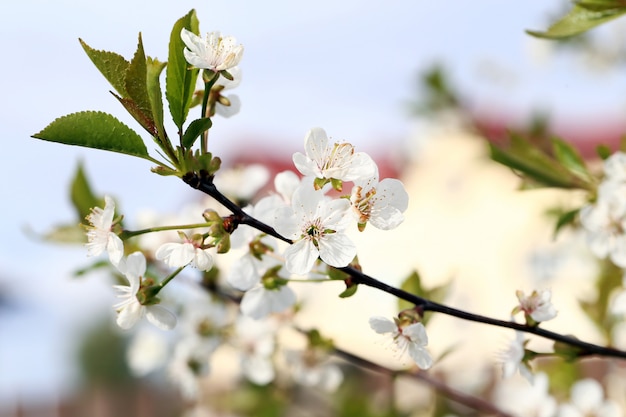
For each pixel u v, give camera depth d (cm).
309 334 76
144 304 60
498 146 75
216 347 86
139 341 98
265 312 64
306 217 59
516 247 248
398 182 59
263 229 58
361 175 59
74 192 80
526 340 64
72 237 82
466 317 61
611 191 70
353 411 104
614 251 70
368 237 291
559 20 65
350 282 60
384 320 60
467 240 266
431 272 272
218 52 58
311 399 105
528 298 62
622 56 132
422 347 60
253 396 104
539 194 133
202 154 58
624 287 71
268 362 85
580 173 74
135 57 57
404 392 108
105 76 57
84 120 56
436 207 276
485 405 79
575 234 96
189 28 58
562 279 117
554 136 75
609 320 74
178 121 57
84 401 221
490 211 261
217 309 86
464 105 139
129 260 60
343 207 59
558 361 81
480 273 258
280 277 64
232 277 64
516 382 94
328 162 59
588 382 76
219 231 58
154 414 207
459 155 267
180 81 57
